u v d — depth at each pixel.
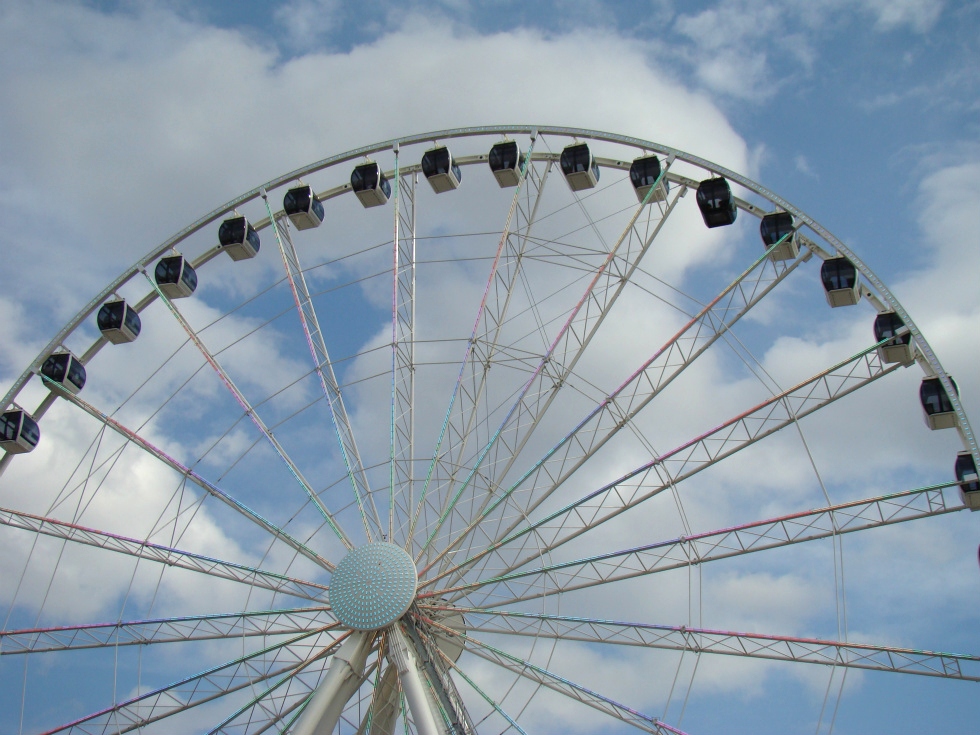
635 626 36.94
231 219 48.12
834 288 39.69
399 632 36.72
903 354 38.19
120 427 41.91
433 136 46.53
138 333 47.50
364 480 40.56
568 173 44.78
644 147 43.50
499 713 36.31
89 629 39.28
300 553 39.25
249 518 39.84
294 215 47.69
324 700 35.56
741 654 36.09
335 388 42.31
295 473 40.03
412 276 44.81
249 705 37.06
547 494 38.88
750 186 41.56
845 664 35.25
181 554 39.94
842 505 36.50
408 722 36.19
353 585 37.66
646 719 35.34
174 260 47.28
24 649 39.16
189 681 37.84
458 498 39.00
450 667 38.06
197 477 40.50
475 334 41.97
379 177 47.69
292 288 44.19
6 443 44.34
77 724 37.91
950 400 36.44
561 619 37.50
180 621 39.12
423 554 38.47
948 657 34.28
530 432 39.94
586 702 36.06
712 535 37.19
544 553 38.41
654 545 37.44
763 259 40.31
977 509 35.75
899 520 36.12
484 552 38.59
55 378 44.84
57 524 40.62
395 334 42.41
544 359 40.38
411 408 41.88
